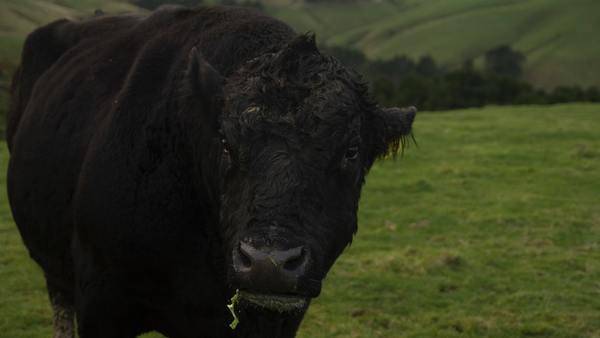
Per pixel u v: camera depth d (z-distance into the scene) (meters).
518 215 12.15
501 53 113.12
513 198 13.34
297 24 94.62
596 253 10.35
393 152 4.24
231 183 3.59
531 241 10.88
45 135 5.19
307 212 3.38
